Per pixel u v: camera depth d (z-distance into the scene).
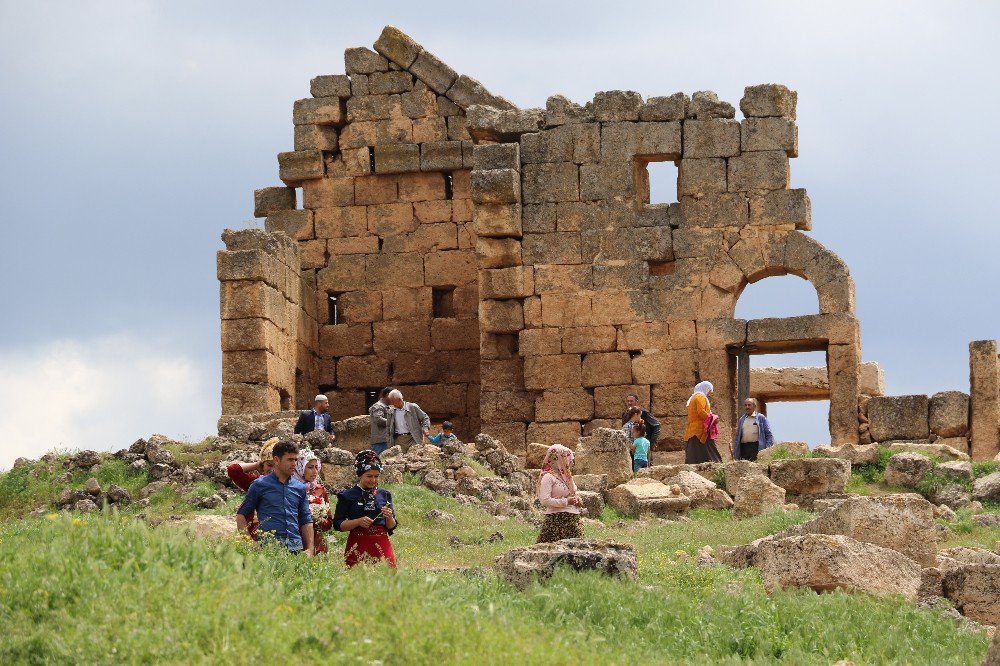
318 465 18.86
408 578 13.68
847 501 18.98
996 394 32.34
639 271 34.91
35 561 12.73
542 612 14.12
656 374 34.50
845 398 33.41
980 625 15.77
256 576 13.16
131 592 12.08
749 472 27.75
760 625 14.69
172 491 25.45
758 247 34.56
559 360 34.88
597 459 29.08
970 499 26.56
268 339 33.16
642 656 13.20
